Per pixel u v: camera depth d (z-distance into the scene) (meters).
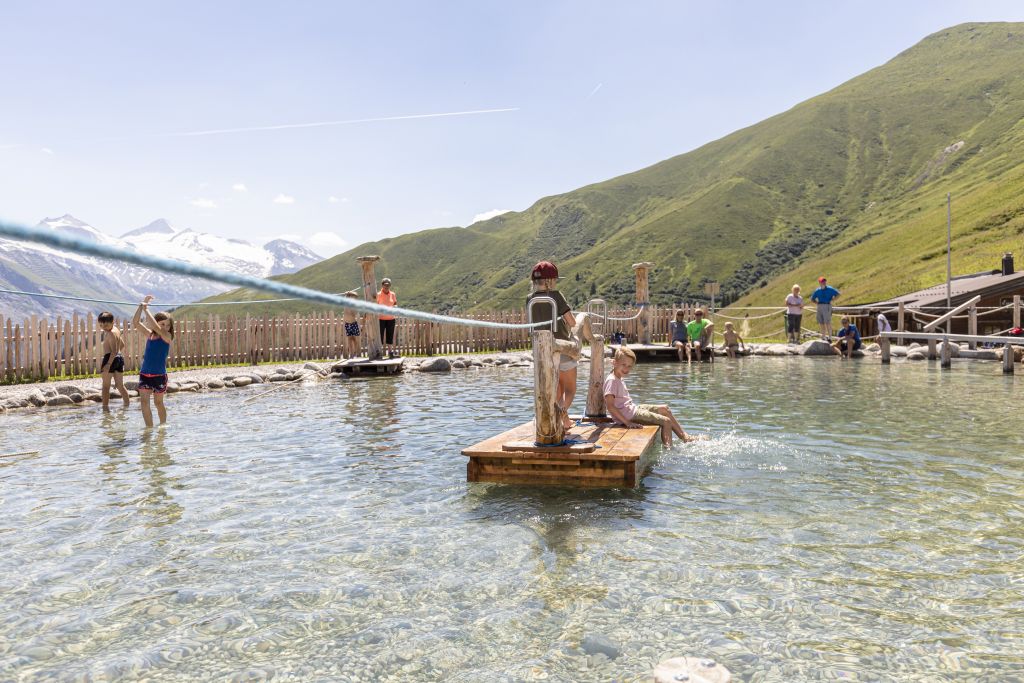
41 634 3.29
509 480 6.13
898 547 4.26
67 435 8.84
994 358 19.70
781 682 2.75
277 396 13.08
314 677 2.87
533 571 3.99
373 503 5.49
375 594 3.71
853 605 3.46
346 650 3.10
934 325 20.56
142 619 3.45
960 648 3.01
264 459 7.19
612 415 7.67
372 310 2.96
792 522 4.78
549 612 3.45
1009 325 27.78
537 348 6.14
